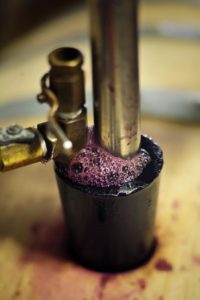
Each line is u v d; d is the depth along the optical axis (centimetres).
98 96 23
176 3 52
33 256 31
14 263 31
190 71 44
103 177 25
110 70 21
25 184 35
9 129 23
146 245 29
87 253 29
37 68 44
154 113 40
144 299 29
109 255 29
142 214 26
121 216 26
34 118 39
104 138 25
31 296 29
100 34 21
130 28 20
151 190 26
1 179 36
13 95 41
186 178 35
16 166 23
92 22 21
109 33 20
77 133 24
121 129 24
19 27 52
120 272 30
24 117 39
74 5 54
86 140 25
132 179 25
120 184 25
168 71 44
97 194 25
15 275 30
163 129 39
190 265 30
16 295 29
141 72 44
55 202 34
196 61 45
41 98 23
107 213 26
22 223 33
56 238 32
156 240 32
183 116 40
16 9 54
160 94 40
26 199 34
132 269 30
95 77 22
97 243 28
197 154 37
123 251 28
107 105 23
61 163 25
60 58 21
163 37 48
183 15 50
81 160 25
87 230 27
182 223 33
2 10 54
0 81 43
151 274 30
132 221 26
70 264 31
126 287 29
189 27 48
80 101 23
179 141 38
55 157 24
